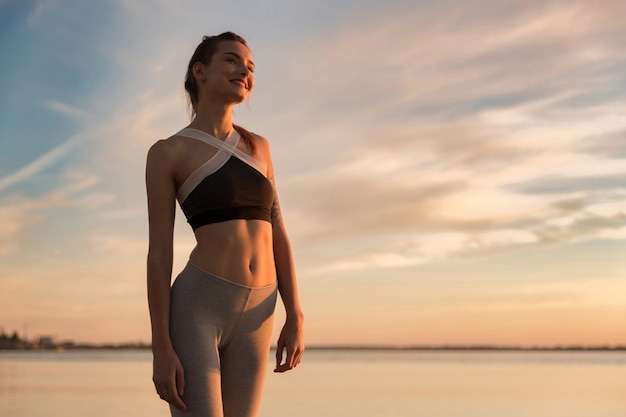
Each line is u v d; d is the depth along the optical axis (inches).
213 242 83.8
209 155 86.4
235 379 85.1
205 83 89.7
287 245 92.9
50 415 404.2
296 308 91.3
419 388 653.3
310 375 991.0
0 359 2864.2
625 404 469.1
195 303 82.4
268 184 89.4
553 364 1930.4
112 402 491.5
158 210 84.4
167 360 79.9
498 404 470.9
